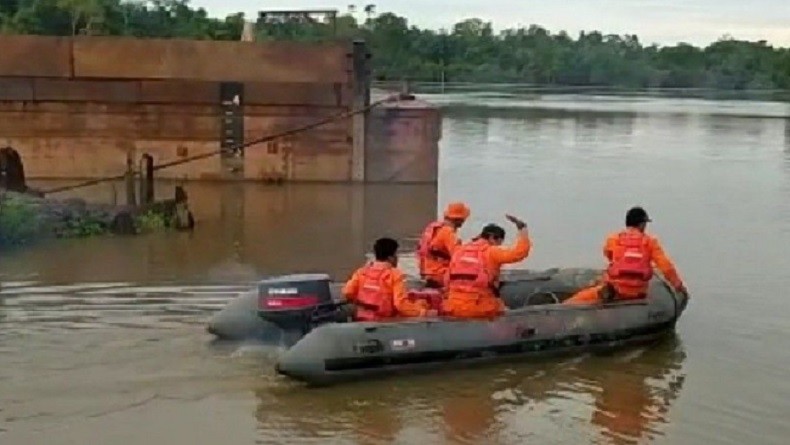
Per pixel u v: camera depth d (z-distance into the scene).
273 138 21.48
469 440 7.88
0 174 17.50
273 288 9.60
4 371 9.05
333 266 14.35
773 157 32.34
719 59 109.31
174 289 12.46
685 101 80.56
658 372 9.67
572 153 32.28
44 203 16.41
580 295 10.68
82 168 21.83
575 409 8.64
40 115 21.59
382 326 9.30
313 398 8.73
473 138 37.31
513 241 16.47
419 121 22.42
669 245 16.56
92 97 21.64
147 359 9.49
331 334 9.08
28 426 7.88
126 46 21.62
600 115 53.91
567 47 106.88
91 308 11.37
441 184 23.39
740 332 11.14
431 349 9.39
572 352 10.12
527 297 11.05
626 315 10.44
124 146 21.88
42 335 10.20
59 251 14.66
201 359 9.54
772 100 86.25
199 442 7.70
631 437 8.02
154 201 17.94
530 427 8.19
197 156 21.23
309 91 21.91
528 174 25.95
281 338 9.86
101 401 8.43
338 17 35.28
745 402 8.89
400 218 18.69
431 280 10.73
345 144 22.28
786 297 12.84
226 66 21.81
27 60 21.42
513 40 106.62
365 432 8.00
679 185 24.56
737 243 16.81
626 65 104.88
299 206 19.78
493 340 9.65
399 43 87.81
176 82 21.75
